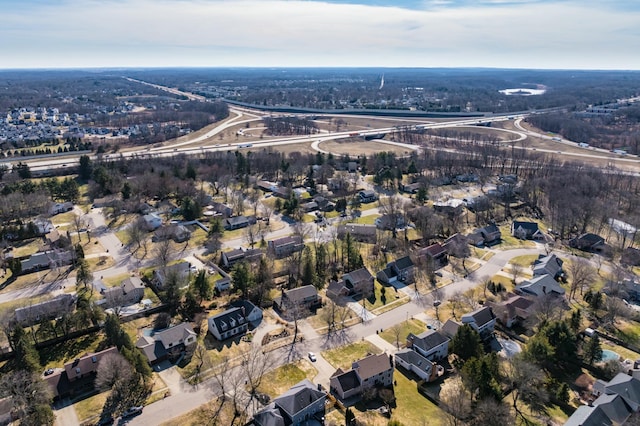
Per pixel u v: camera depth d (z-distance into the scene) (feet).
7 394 284.82
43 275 468.75
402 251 530.27
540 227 628.28
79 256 491.72
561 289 434.30
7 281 456.04
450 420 273.13
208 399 295.28
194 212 633.20
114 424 272.72
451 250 529.45
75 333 363.15
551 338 336.29
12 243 547.90
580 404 293.84
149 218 601.62
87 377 312.09
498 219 653.71
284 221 638.94
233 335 367.66
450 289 451.53
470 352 329.11
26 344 312.91
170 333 346.54
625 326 385.50
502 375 317.83
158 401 292.81
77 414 281.33
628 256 509.76
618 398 281.54
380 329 380.78
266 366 327.06
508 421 266.36
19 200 628.28
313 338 365.81
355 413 283.38
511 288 449.89
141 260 504.84
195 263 497.87
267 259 489.26
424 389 306.14
